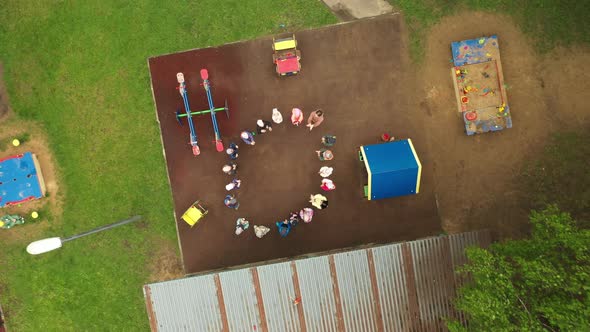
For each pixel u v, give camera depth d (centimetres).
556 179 1559
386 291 1405
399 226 1574
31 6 1556
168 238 1573
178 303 1394
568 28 1552
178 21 1555
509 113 1559
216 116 1561
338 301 1398
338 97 1569
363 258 1402
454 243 1423
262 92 1563
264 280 1395
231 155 1537
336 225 1572
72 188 1567
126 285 1573
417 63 1569
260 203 1573
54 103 1563
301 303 1395
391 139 1567
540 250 1241
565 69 1555
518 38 1560
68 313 1574
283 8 1562
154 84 1557
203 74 1491
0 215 1556
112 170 1570
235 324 1395
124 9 1552
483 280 1202
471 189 1561
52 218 1569
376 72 1568
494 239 1571
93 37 1556
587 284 1047
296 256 1573
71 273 1573
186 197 1569
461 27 1563
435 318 1405
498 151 1573
